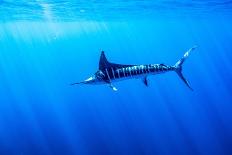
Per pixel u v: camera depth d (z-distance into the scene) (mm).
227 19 36844
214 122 32625
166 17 32969
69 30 49469
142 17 31734
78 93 52188
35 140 27219
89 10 21703
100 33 63188
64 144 26891
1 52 90938
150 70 5031
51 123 34594
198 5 21422
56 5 18203
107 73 4984
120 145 26188
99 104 43562
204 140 28609
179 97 50125
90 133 28750
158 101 52719
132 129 29656
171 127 32062
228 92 52781
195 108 38969
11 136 27938
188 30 57938
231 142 27359
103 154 25188
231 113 34969
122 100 46188
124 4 19578
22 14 22031
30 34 51156
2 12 20016
